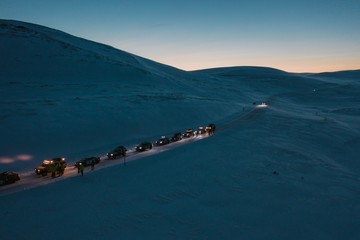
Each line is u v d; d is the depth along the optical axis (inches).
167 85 4490.7
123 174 1061.1
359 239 784.3
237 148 1466.5
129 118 2156.7
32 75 3681.1
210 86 5684.1
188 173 1090.7
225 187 1005.8
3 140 1469.0
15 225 693.3
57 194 869.8
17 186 959.0
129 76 4370.1
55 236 665.0
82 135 1737.2
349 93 6668.3
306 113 3572.8
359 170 1440.7
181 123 2429.9
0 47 4210.1
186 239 703.1
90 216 754.8
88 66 4347.9
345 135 2167.8
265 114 2888.8
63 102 2278.5
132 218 763.4
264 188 1033.5
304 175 1221.7
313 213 900.6
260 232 768.3
